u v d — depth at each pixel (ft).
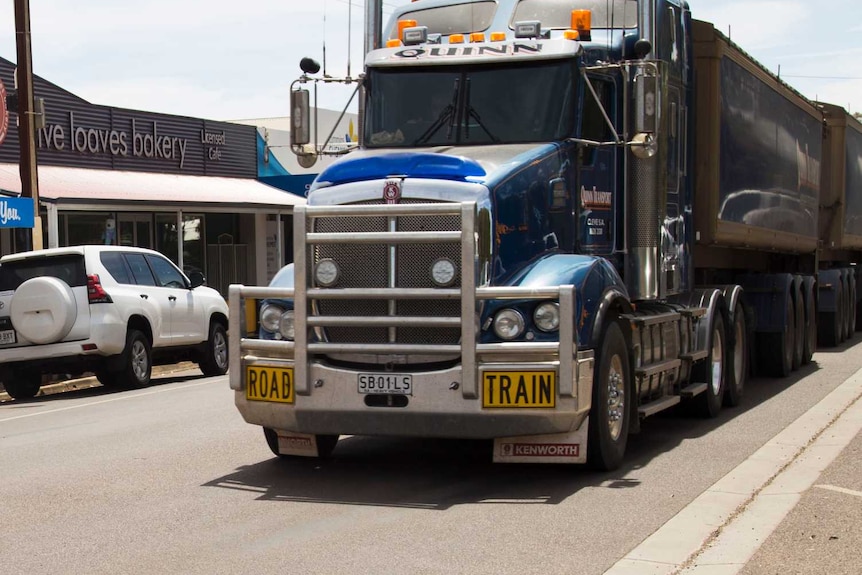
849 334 77.77
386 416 27.55
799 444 34.58
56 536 23.86
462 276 26.76
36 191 67.31
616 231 34.55
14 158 88.74
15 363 53.98
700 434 37.50
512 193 29.14
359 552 22.25
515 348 26.78
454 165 28.50
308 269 27.91
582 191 32.53
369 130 33.53
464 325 26.76
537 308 27.12
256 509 26.32
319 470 31.32
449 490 28.43
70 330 53.42
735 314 44.68
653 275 34.86
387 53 33.65
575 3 36.04
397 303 27.66
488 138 32.07
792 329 55.93
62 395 56.70
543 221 30.50
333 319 27.68
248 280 119.34
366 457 33.37
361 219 27.86
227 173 114.62
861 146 81.56
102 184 92.02
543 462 28.53
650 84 31.58
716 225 43.16
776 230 54.24
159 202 89.71
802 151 60.90
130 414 45.11
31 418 45.65
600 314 28.81
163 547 22.81
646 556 21.70
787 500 26.20
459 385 26.96
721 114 43.52
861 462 30.76
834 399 45.85
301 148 34.22
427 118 32.81
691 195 41.98
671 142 38.96
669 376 36.73
